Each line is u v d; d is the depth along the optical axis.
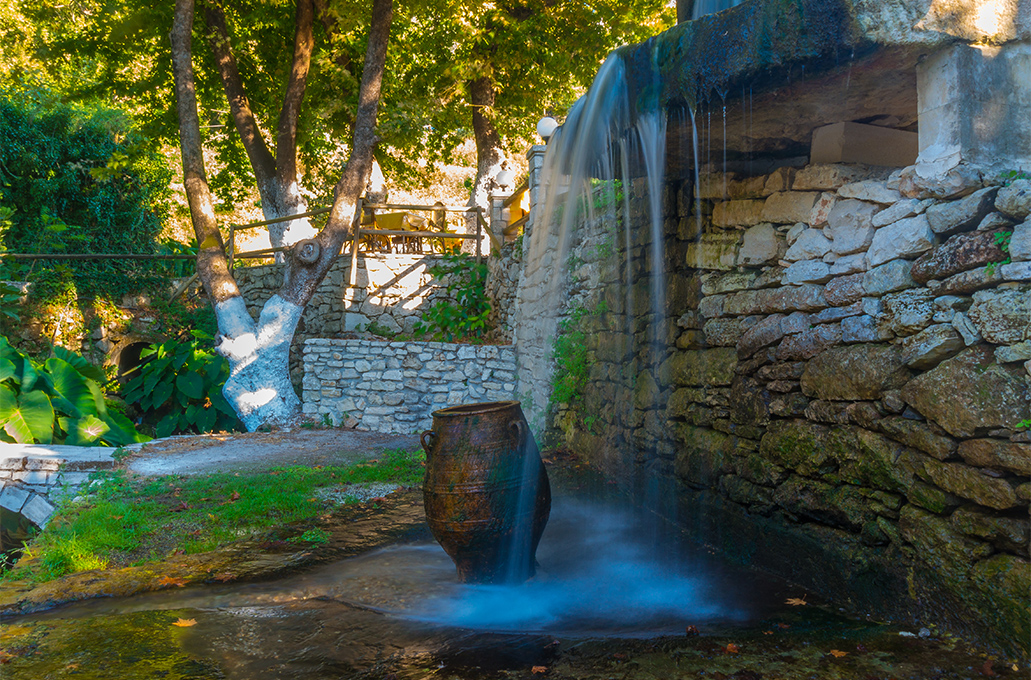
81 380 9.69
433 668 2.68
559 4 12.53
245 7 12.52
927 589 2.86
